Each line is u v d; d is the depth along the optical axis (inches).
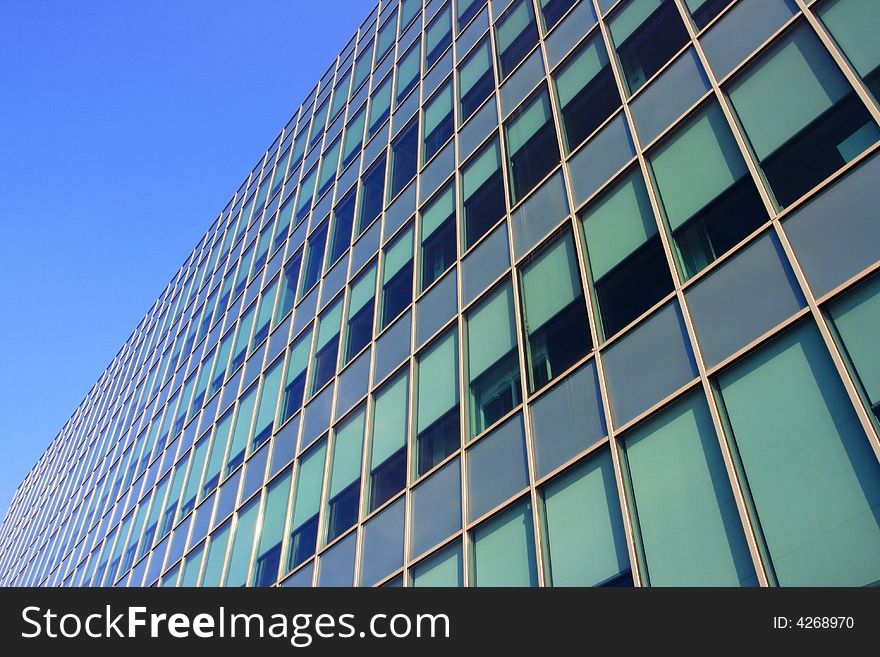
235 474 968.3
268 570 776.3
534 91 787.4
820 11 488.1
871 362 349.7
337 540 692.7
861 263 378.6
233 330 1274.6
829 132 440.8
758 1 545.0
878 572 307.0
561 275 596.7
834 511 332.2
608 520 441.7
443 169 887.1
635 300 513.0
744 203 470.9
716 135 521.0
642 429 451.2
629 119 617.3
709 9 600.4
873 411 338.6
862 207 393.1
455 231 788.6
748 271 437.1
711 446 403.9
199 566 927.7
